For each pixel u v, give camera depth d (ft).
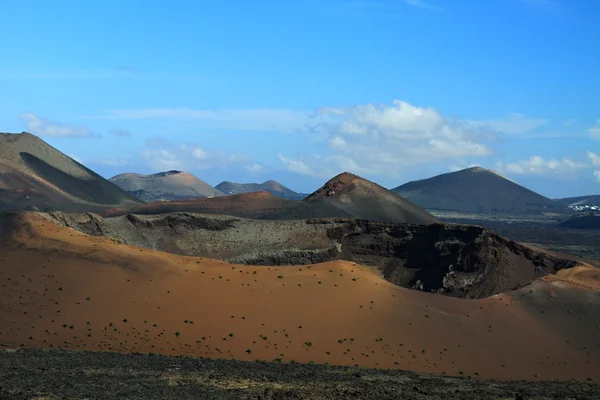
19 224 388.57
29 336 285.02
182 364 219.20
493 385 223.30
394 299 364.58
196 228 620.49
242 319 320.29
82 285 330.75
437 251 567.59
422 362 305.73
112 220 604.90
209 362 231.30
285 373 214.07
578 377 315.78
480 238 554.46
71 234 385.09
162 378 188.96
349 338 317.42
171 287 340.59
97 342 284.61
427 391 196.44
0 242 369.71
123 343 285.84
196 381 187.93
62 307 311.68
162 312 318.45
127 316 310.86
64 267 344.28
